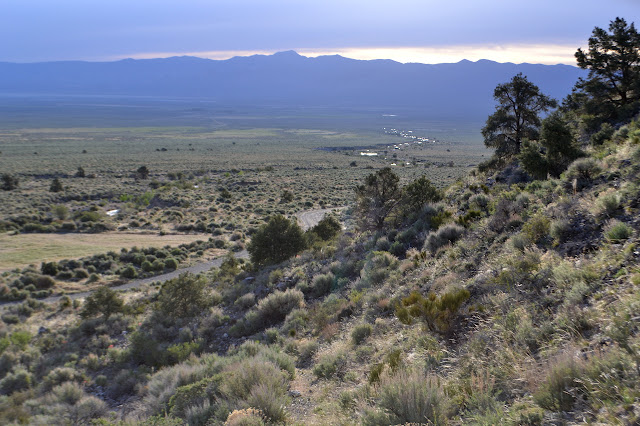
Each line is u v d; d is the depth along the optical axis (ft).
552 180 48.47
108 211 253.85
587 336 17.10
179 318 68.59
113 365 56.59
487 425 13.82
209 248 169.48
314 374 31.37
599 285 20.57
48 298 111.14
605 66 91.86
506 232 39.40
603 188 35.55
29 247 165.68
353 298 47.39
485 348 21.21
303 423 21.70
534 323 20.68
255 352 40.52
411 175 389.80
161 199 277.44
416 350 25.88
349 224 160.25
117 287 121.90
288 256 97.45
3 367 59.36
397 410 16.20
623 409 11.63
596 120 89.56
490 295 26.78
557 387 13.89
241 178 398.62
